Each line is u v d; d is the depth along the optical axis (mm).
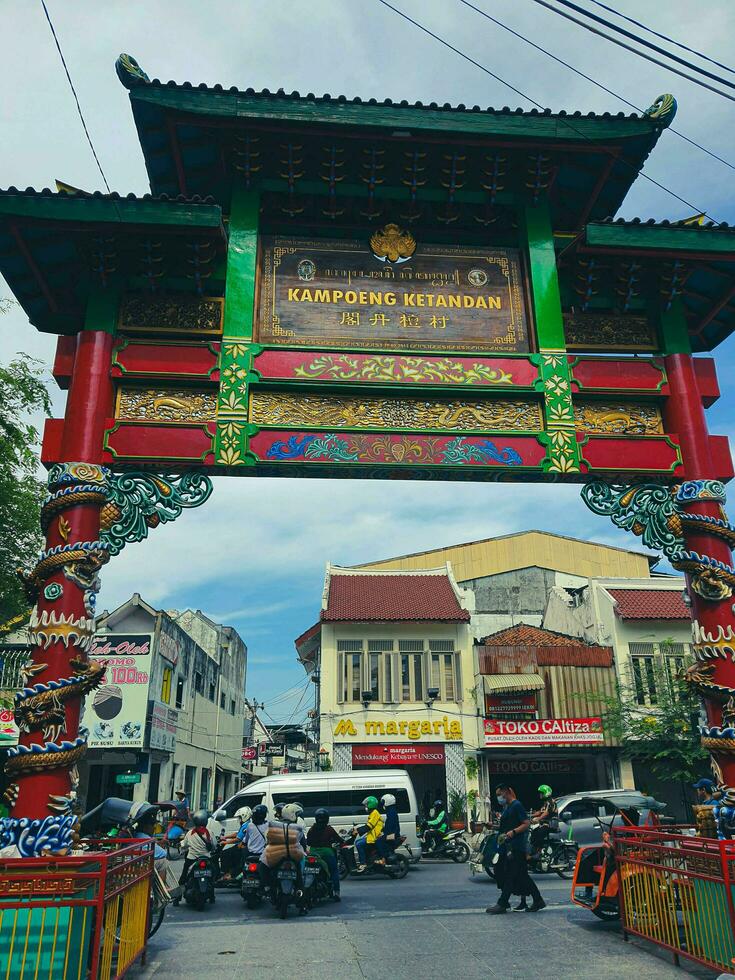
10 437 13555
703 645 8188
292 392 8641
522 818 9758
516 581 35750
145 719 23484
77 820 6820
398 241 9500
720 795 7797
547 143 9219
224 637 39625
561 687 27609
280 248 9297
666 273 9344
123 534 7965
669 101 9305
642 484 8945
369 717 27047
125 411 8352
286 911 9844
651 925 7000
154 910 7898
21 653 19797
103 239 8367
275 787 18219
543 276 9406
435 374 8844
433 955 6949
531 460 8695
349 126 8891
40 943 5227
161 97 8711
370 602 29250
